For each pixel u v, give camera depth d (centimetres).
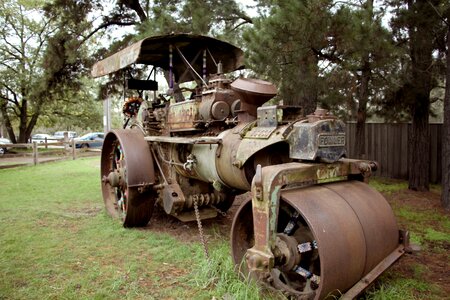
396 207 598
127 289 322
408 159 858
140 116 537
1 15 2122
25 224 514
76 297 307
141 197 467
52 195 723
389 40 525
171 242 434
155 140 437
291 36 511
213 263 348
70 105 2497
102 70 549
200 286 323
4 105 2328
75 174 1029
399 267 362
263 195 274
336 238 257
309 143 289
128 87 588
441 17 565
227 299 293
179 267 367
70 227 500
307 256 310
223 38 812
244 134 348
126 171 459
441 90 1059
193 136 437
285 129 305
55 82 1193
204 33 817
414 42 609
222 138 371
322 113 301
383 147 905
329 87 575
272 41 521
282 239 287
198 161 413
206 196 468
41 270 357
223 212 507
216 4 890
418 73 661
